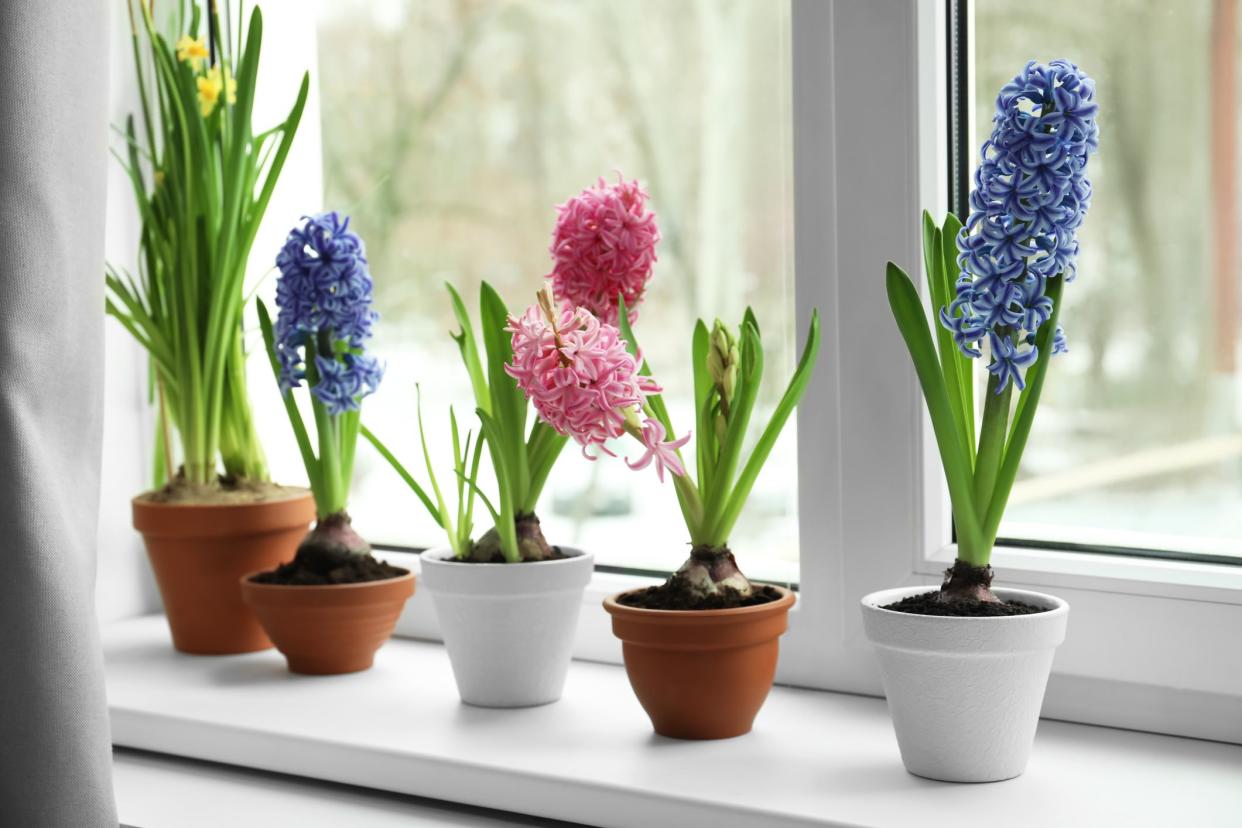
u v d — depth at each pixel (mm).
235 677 1076
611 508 1209
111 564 1317
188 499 1155
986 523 767
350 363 1059
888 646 756
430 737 891
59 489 819
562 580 951
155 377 1292
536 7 1278
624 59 1236
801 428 984
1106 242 945
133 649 1188
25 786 792
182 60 1155
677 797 759
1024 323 721
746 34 1167
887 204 933
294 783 924
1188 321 917
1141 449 935
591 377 791
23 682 789
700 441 887
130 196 1329
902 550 944
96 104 854
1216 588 830
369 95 1363
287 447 1375
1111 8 930
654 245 928
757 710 884
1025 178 700
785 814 724
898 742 790
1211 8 899
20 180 802
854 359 954
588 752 850
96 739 814
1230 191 900
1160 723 855
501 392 966
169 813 864
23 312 802
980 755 757
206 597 1142
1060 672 886
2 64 794
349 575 1062
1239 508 899
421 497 1015
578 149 1267
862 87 936
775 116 1156
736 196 1179
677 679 853
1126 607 859
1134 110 929
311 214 1379
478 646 953
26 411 803
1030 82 705
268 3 1334
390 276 1354
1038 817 707
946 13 937
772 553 1118
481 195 1315
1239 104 895
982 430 766
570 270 926
